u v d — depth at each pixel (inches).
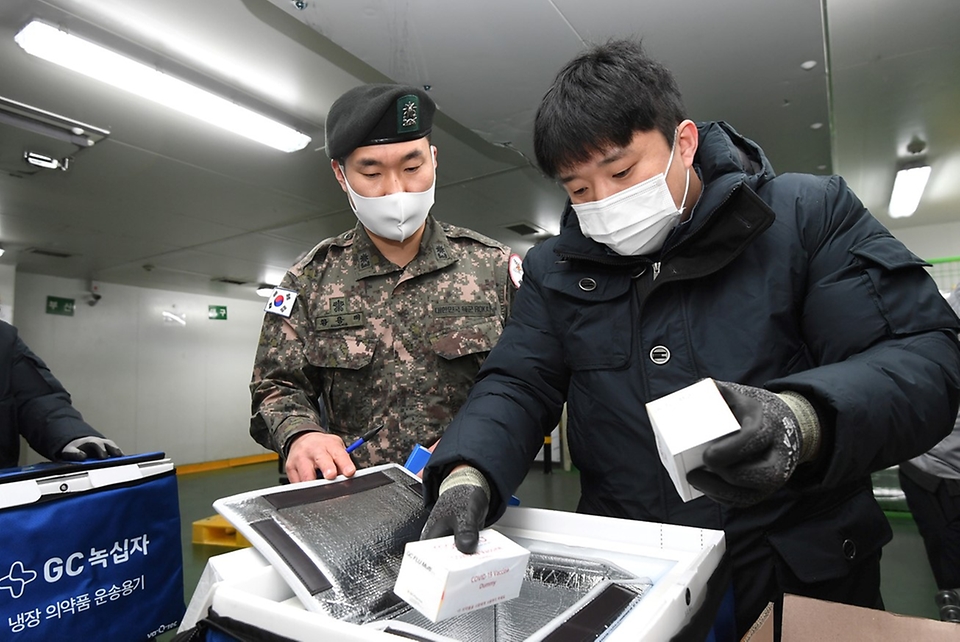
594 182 26.7
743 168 28.2
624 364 29.0
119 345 265.3
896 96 105.2
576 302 30.6
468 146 119.6
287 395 42.5
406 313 45.1
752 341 26.5
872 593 27.5
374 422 44.0
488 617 19.1
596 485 31.0
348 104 40.5
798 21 78.6
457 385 44.7
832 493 26.6
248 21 79.7
